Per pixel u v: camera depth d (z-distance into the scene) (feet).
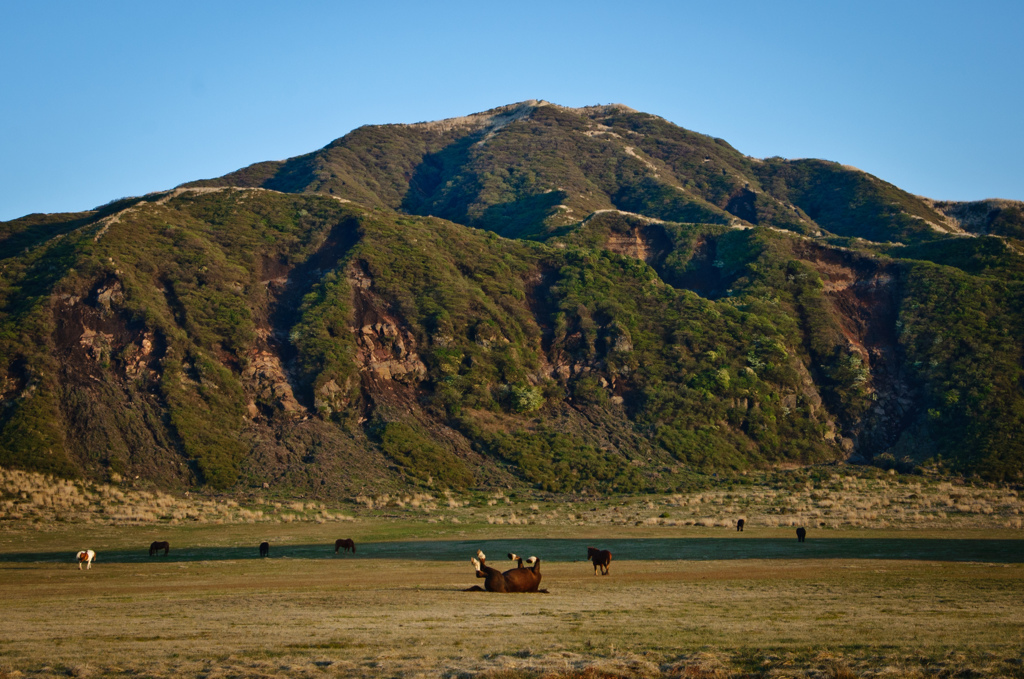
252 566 104.12
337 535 154.40
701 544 129.70
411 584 76.64
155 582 82.58
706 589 67.77
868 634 43.70
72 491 198.80
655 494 239.71
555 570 91.86
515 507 216.95
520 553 120.06
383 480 233.35
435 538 148.46
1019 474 252.21
